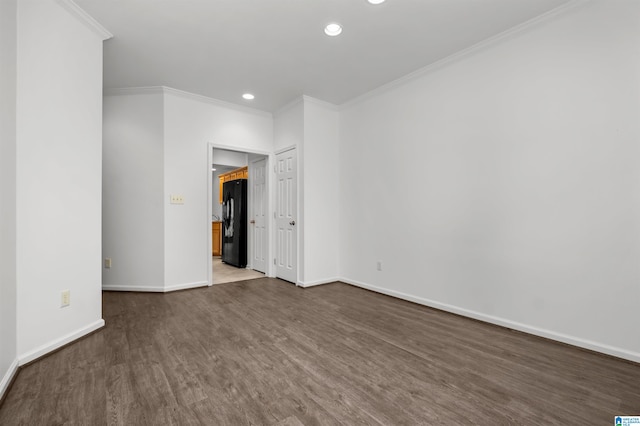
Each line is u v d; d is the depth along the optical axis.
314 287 3.94
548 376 1.78
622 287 1.98
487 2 2.15
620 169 1.98
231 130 4.17
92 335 2.36
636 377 1.76
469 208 2.78
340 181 4.23
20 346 1.84
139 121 3.63
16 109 1.81
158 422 1.38
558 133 2.24
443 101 2.99
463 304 2.83
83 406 1.49
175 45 2.71
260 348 2.15
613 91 2.01
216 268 5.36
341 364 1.92
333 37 2.60
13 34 1.77
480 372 1.83
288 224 4.25
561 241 2.23
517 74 2.46
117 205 3.65
